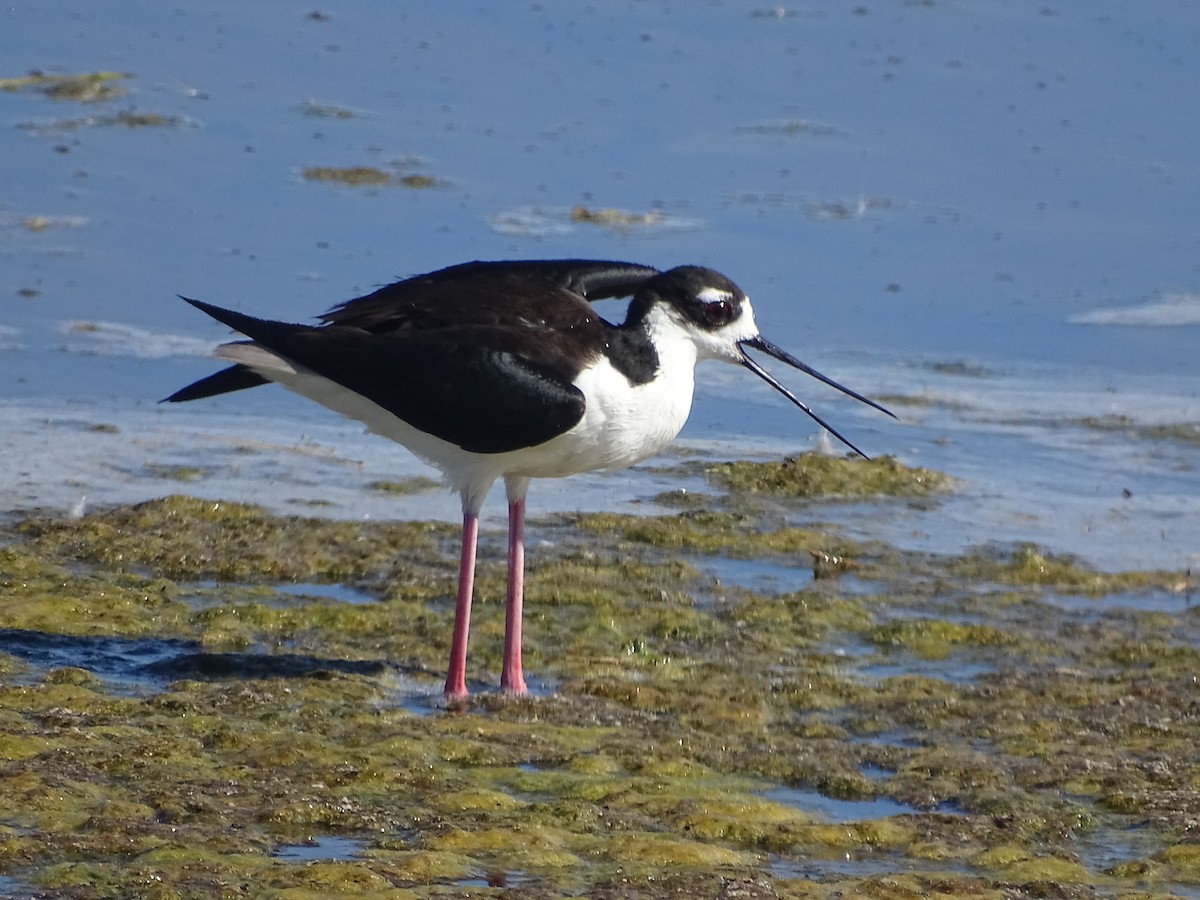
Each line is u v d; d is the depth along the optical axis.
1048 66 23.92
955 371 17.28
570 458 11.00
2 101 21.92
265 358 10.60
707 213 19.89
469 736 10.26
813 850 9.02
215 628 11.84
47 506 13.82
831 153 21.53
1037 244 19.55
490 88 22.97
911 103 22.86
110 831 8.66
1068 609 12.97
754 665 11.73
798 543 14.01
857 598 12.99
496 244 18.67
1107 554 13.95
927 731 10.74
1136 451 15.88
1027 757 10.26
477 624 12.20
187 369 16.42
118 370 16.34
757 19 25.36
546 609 12.55
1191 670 11.87
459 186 20.23
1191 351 17.62
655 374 11.08
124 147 20.91
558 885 8.44
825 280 18.66
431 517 14.14
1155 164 21.38
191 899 8.06
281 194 19.86
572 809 9.25
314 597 12.54
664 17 25.41
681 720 10.76
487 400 10.59
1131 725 10.80
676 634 12.25
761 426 16.36
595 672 11.52
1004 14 25.69
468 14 25.34
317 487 14.57
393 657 11.56
